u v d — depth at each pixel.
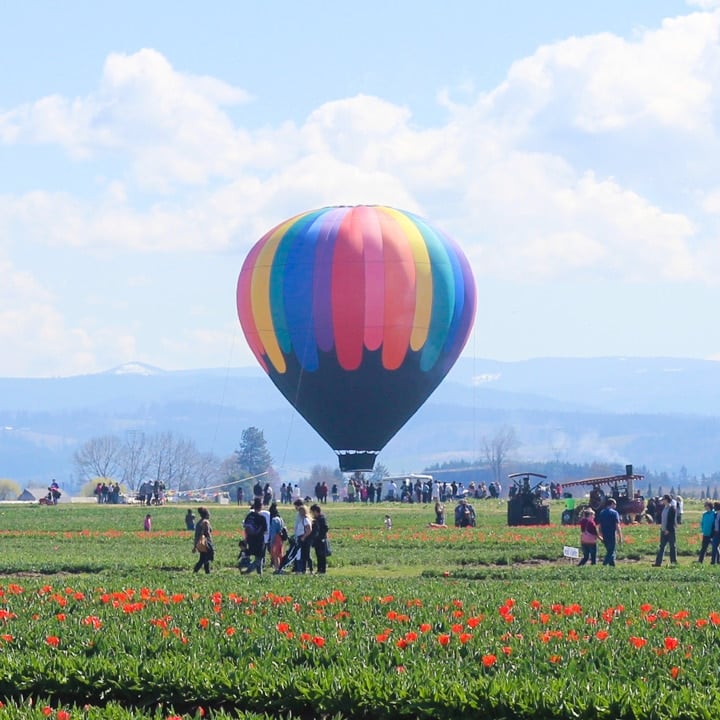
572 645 74.94
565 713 62.00
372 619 87.50
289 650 74.25
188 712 67.12
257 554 140.12
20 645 78.06
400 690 65.00
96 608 94.56
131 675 69.25
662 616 88.12
